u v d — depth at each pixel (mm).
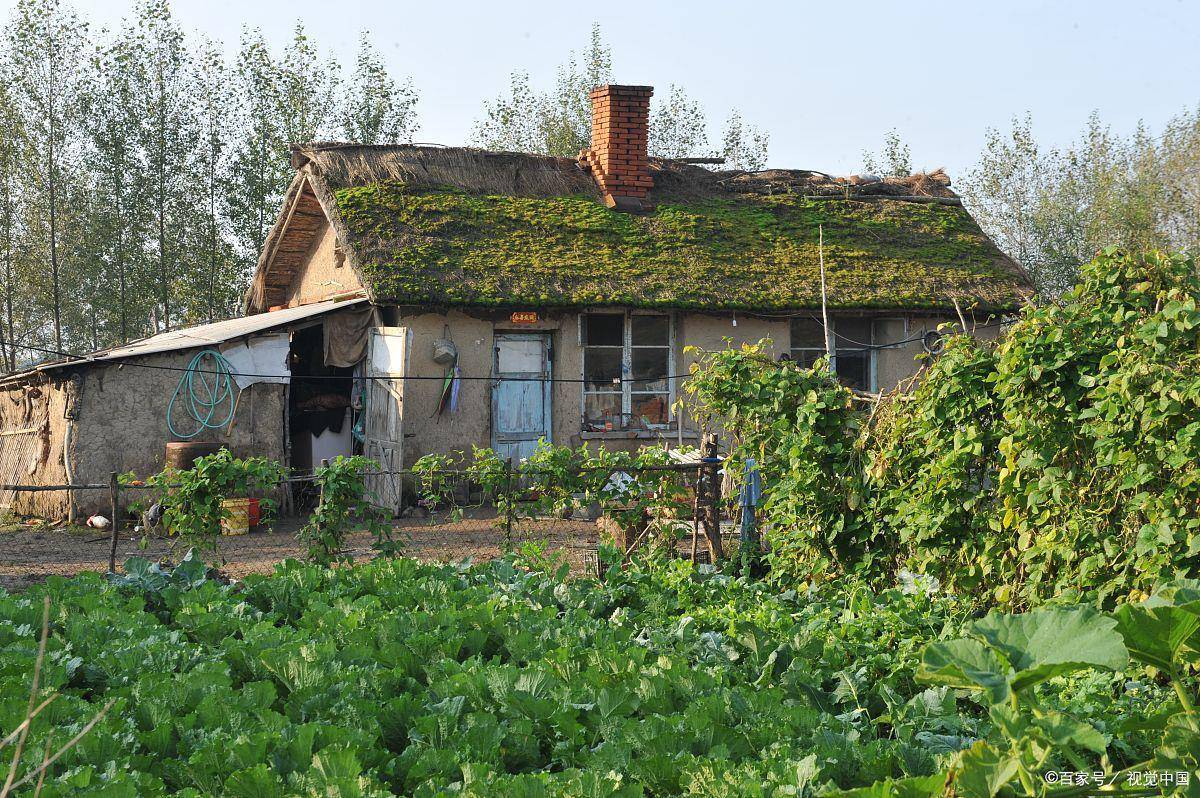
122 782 3586
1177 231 27547
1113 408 5676
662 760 3838
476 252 14953
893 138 34406
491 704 4691
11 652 5344
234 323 16188
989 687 2291
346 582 7395
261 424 13875
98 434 13070
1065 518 6102
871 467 7508
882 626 6102
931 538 7035
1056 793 2393
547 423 14969
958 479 6793
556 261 15188
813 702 4996
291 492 14031
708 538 9047
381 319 14336
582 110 33219
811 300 15438
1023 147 31562
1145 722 2582
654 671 4988
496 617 6012
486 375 14477
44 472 13859
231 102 26672
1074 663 2219
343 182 15664
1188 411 5410
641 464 9102
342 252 15562
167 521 8531
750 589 7395
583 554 9656
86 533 12492
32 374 14000
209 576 7902
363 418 14977
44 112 24922
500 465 8914
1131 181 29031
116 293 26203
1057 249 30016
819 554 7945
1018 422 6254
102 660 5266
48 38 24812
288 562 7660
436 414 14164
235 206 26312
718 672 5145
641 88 17297
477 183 16578
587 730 4523
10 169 24828
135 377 13234
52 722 4410
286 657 5086
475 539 10883
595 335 15188
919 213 18688
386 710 4508
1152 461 5594
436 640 5535
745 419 8578
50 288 25859
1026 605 6348
